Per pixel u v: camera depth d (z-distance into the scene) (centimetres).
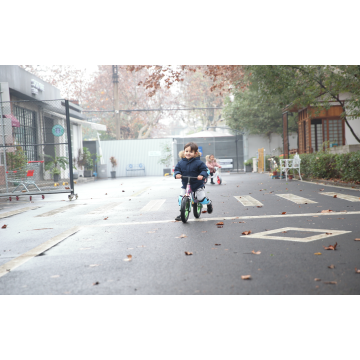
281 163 1978
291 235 532
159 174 3909
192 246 492
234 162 4003
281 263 394
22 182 1347
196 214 735
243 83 2444
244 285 335
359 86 1523
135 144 3912
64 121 2562
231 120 3825
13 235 655
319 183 1539
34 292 347
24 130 1997
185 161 712
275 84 1531
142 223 705
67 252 495
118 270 397
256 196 1108
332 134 2397
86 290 345
